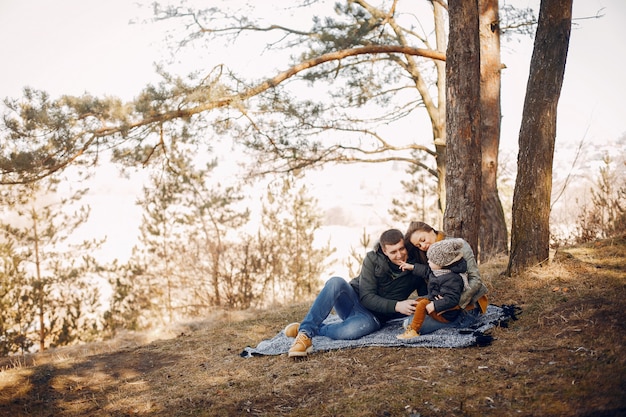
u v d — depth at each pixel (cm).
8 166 798
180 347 592
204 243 1224
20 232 1195
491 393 362
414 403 366
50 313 1168
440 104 1248
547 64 562
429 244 481
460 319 475
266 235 1237
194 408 415
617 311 443
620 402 318
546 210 586
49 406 455
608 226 883
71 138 824
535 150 576
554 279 552
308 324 480
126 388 481
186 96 876
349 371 433
